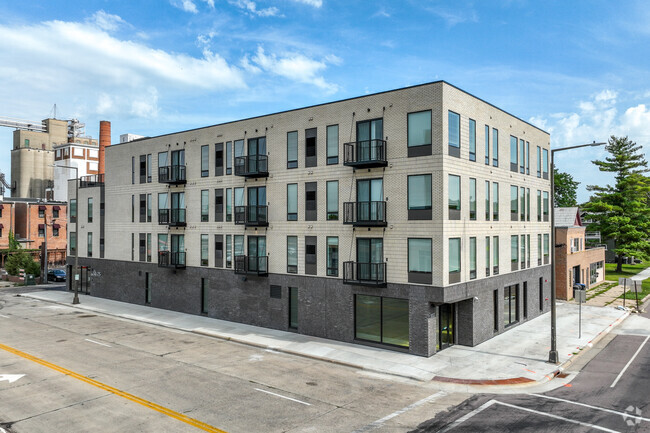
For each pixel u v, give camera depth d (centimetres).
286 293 2823
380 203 2406
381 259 2422
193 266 3372
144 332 2836
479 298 2544
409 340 2312
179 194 3488
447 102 2278
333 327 2605
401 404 1638
